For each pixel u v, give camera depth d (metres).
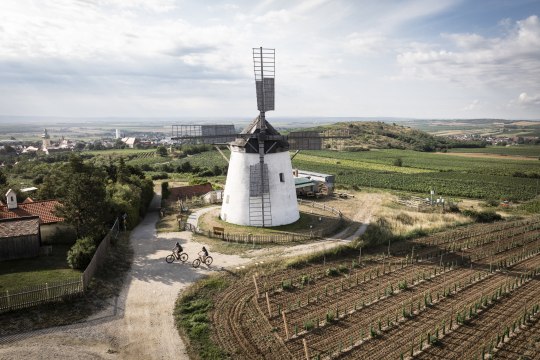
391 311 22.97
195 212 44.47
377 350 19.02
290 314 22.19
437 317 22.50
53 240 31.00
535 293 26.34
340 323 21.39
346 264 30.14
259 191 37.28
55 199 36.16
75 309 21.02
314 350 18.80
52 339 18.42
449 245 36.69
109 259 27.94
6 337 18.28
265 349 18.70
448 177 100.25
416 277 28.28
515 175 107.50
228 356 18.03
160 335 19.36
